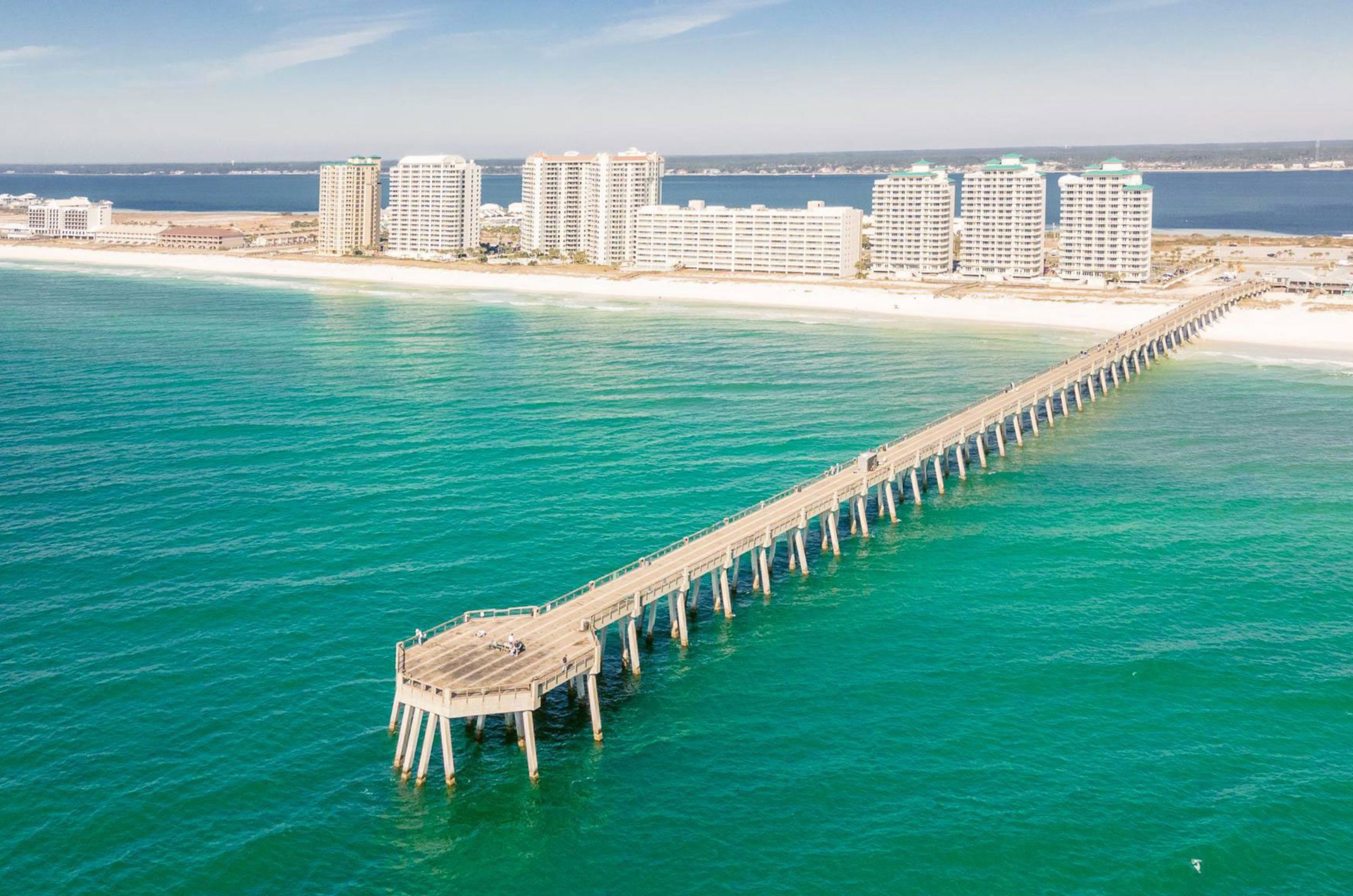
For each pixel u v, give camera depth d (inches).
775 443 6338.6
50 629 3742.6
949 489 5679.1
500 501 5152.6
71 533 4640.8
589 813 2859.3
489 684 2952.8
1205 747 3142.2
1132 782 2977.4
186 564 4320.9
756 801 2908.5
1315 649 3745.1
